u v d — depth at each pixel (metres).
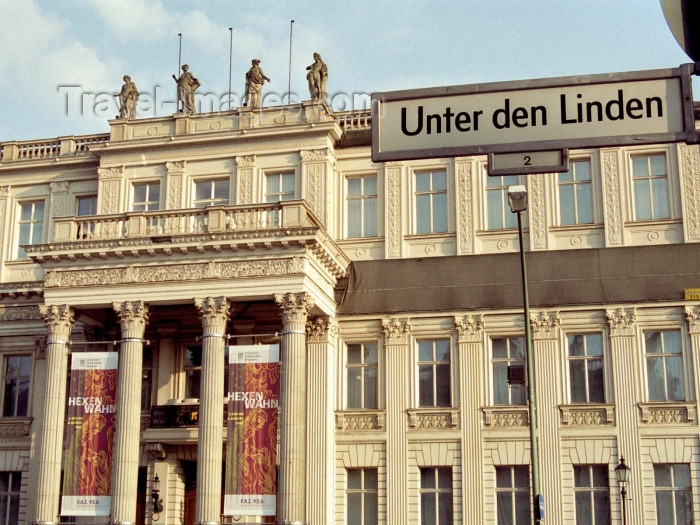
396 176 44.34
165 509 41.56
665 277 40.41
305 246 38.06
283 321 38.00
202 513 36.78
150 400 43.78
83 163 47.59
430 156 7.14
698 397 38.91
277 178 44.72
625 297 40.34
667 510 38.47
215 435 37.53
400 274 43.00
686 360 39.47
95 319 43.09
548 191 42.75
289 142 44.59
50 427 39.34
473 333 41.44
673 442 38.78
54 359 39.84
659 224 41.50
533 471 27.16
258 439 37.12
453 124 7.17
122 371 38.78
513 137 7.06
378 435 41.38
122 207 45.47
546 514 39.12
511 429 40.19
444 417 41.00
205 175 45.25
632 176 42.38
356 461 41.38
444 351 42.09
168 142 45.41
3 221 48.25
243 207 39.09
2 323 46.59
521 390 40.94
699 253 40.66
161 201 45.25
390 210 44.03
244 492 36.81
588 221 42.41
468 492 39.91
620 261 41.19
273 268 38.25
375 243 43.91
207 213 39.34
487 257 42.50
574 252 41.81
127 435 38.19
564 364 40.53
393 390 41.66
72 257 39.88
